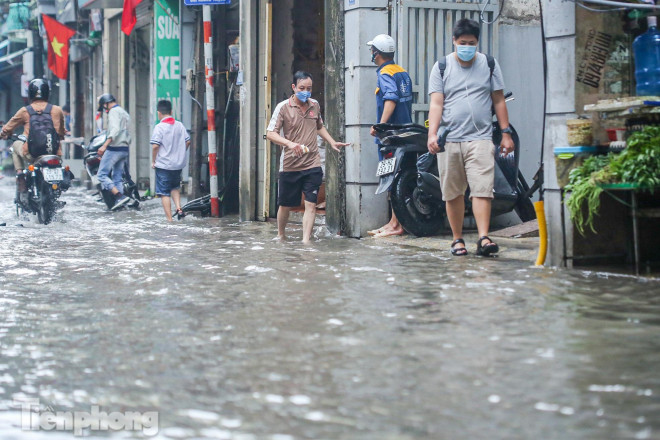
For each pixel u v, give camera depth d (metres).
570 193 9.34
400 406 4.63
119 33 31.28
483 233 10.80
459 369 5.34
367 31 13.59
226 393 4.94
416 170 13.17
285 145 12.82
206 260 10.81
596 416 4.39
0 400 4.92
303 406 4.67
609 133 9.31
